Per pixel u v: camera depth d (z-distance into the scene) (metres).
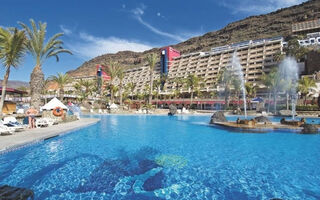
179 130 15.44
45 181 5.50
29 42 19.83
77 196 4.70
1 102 15.88
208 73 98.50
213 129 16.12
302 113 36.59
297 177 5.79
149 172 6.20
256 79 79.69
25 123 14.53
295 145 9.87
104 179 5.70
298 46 65.25
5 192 4.26
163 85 107.25
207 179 5.68
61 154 8.12
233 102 56.47
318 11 172.12
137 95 86.81
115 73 54.31
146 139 11.59
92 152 8.48
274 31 179.88
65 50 21.77
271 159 7.54
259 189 5.05
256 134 13.20
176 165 6.89
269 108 48.44
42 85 21.02
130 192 4.91
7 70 16.19
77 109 44.00
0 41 15.62
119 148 9.27
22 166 6.65
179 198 4.63
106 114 39.06
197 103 63.66
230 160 7.42
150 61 53.16
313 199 4.55
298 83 46.94
